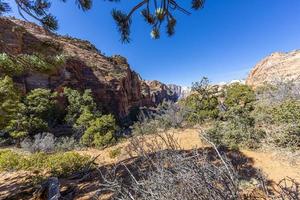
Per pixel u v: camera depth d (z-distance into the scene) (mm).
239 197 1758
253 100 17516
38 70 5438
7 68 5023
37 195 4711
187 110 15180
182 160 2098
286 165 5906
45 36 29875
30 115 18016
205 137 2326
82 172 6316
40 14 4914
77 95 25766
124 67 47375
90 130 14312
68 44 38469
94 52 44219
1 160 7391
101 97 33562
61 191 4918
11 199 4781
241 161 5371
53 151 12961
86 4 4234
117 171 5078
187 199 1822
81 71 33312
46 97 21812
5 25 23625
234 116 9789
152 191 2113
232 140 7625
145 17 4516
